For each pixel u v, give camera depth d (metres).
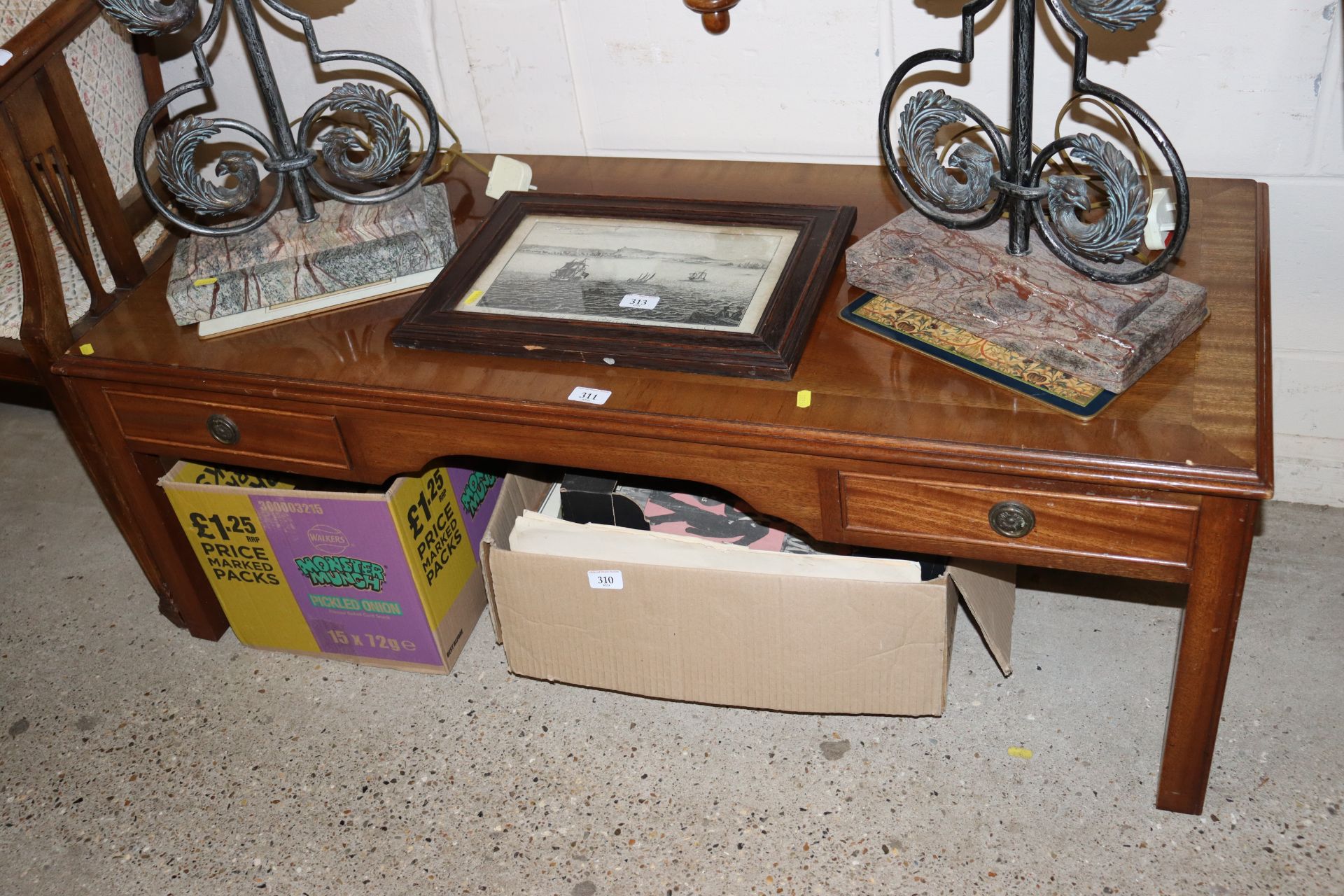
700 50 1.76
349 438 1.49
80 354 1.56
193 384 1.49
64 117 1.55
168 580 1.84
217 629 1.91
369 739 1.73
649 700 1.74
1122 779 1.56
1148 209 1.34
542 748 1.69
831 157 1.81
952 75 1.68
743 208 1.60
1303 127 1.57
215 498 1.64
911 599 1.43
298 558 1.69
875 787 1.59
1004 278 1.34
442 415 1.41
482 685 1.79
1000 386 1.29
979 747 1.62
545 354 1.42
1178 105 1.61
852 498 1.33
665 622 1.55
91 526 2.18
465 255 1.58
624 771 1.65
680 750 1.67
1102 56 1.60
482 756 1.69
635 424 1.32
